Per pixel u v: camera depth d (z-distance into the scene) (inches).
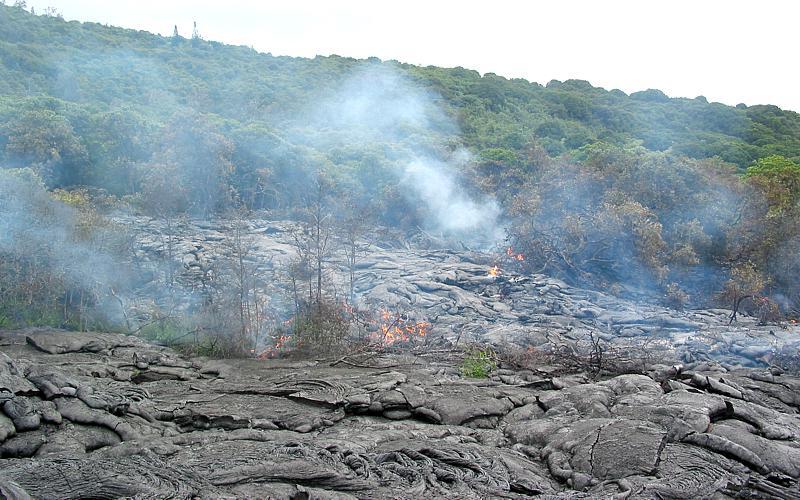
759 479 243.9
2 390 281.3
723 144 2317.9
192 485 222.2
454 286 759.7
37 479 222.5
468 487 238.7
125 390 328.2
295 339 466.9
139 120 1614.2
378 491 231.9
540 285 791.1
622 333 617.9
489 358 428.5
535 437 291.9
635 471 246.7
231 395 338.6
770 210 1021.2
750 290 804.0
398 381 359.9
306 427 299.1
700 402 309.7
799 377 424.8
